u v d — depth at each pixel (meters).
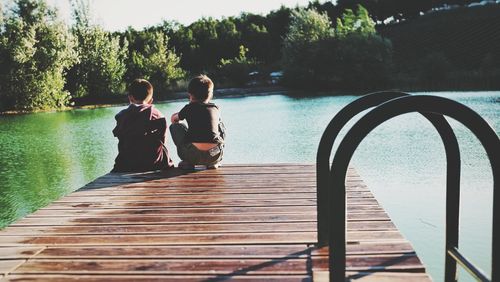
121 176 4.03
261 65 41.56
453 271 1.88
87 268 2.10
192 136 4.07
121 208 3.05
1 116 21.66
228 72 35.78
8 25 23.80
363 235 2.39
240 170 4.16
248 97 26.83
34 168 8.77
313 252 2.21
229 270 2.04
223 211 2.92
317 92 29.86
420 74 28.88
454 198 1.84
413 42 39.22
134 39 44.72
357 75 30.03
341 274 1.52
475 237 4.50
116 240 2.45
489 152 1.38
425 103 1.39
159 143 4.25
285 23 52.81
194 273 2.02
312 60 30.78
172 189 3.53
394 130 11.54
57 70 25.19
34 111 24.16
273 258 2.16
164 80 33.84
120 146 4.23
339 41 30.52
